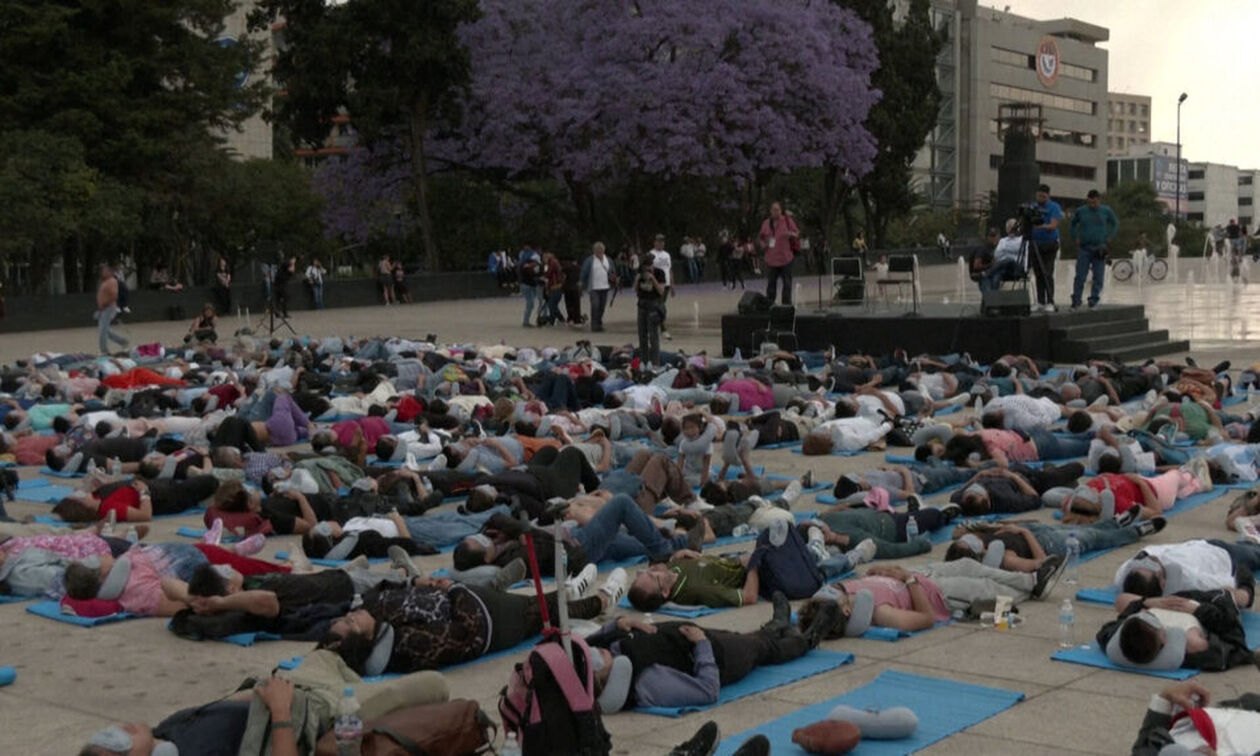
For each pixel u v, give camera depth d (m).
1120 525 10.88
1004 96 144.75
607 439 14.92
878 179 70.00
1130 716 6.72
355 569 9.05
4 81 42.84
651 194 56.12
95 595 9.05
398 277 46.66
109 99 43.19
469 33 52.16
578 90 51.62
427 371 21.62
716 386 19.64
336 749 5.89
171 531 11.95
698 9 49.56
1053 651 7.97
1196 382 18.25
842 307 29.36
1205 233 84.19
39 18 41.69
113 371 23.14
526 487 11.80
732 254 52.22
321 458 12.74
